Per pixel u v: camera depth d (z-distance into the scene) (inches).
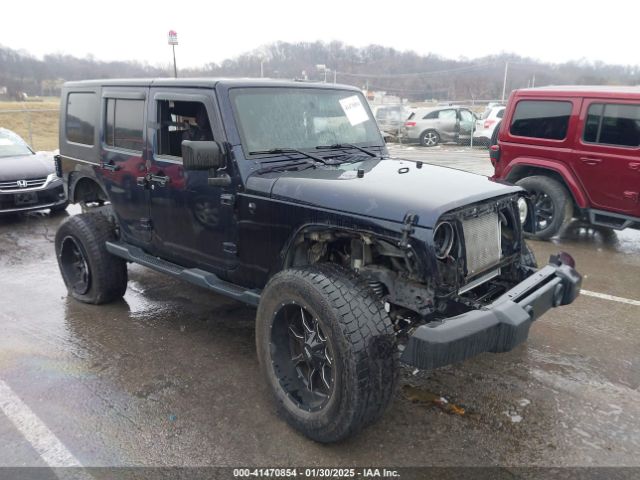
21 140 381.4
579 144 256.1
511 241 137.3
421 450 114.3
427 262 107.7
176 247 159.8
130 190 170.2
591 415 126.3
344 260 130.3
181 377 143.9
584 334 168.6
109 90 174.9
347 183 123.0
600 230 303.6
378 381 105.7
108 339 166.9
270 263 133.7
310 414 114.3
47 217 350.9
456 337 101.0
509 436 118.7
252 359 154.0
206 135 142.2
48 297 204.1
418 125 792.3
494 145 297.9
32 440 118.0
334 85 169.0
